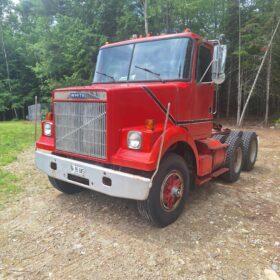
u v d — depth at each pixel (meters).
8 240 3.57
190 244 3.50
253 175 6.43
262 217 4.27
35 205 4.59
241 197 5.02
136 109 3.70
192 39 4.27
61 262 3.16
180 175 4.00
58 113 4.07
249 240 3.62
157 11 16.92
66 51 19.73
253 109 24.30
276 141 11.51
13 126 16.50
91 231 3.79
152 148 3.41
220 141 5.65
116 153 3.57
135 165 3.37
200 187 5.46
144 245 3.47
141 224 3.97
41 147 4.43
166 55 4.38
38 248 3.41
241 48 17.67
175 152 4.35
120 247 3.43
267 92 18.11
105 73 4.88
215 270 3.05
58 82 20.20
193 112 4.50
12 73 29.09
